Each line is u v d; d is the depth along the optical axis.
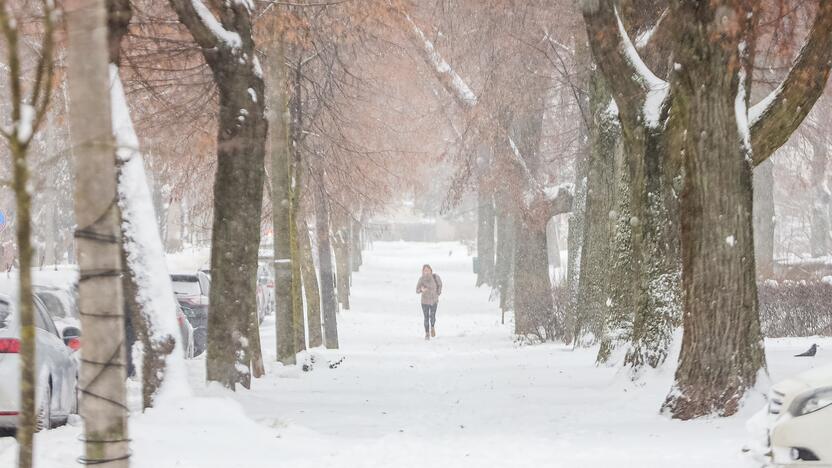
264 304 110.69
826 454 19.42
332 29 62.03
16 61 14.65
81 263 14.86
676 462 25.05
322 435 30.72
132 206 33.91
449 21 81.62
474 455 27.08
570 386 46.44
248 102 39.22
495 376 53.31
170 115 52.31
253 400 39.66
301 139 70.75
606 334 54.19
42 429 30.52
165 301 34.00
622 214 54.38
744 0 33.84
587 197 71.00
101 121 14.70
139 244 33.78
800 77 35.16
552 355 66.12
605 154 67.69
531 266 92.31
